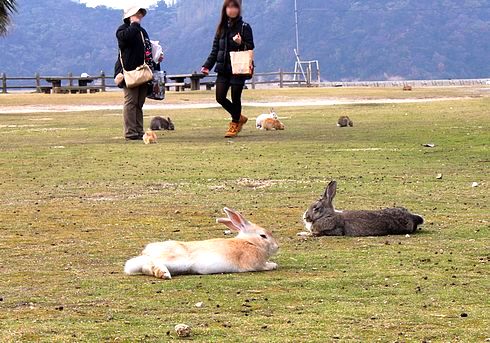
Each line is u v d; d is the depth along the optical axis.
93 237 9.40
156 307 6.59
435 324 6.14
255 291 7.03
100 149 18.05
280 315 6.38
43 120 28.41
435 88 53.47
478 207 10.90
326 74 179.25
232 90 20.28
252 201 11.56
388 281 7.33
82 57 178.62
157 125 23.25
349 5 190.75
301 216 10.46
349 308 6.54
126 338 5.86
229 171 14.36
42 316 6.39
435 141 18.62
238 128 20.62
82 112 32.81
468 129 21.17
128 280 7.41
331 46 183.00
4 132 23.45
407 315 6.35
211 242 7.75
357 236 9.34
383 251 8.53
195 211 10.88
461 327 6.07
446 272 7.63
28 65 173.88
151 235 9.47
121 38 19.89
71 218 10.50
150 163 15.57
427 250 8.55
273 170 14.42
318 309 6.52
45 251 8.71
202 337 5.87
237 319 6.27
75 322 6.23
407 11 185.88
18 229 9.87
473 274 7.57
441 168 14.48
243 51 20.05
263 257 7.77
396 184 12.78
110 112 32.56
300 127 23.48
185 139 20.22
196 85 54.16
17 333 5.97
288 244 8.97
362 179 13.30
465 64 179.50
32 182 13.53
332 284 7.24
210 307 6.59
